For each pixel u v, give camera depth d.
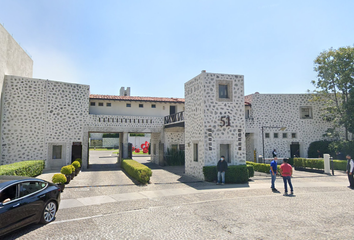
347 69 21.98
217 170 13.68
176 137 25.84
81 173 18.06
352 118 21.08
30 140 18.44
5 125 17.53
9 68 18.34
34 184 6.69
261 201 9.39
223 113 15.45
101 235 6.01
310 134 25.67
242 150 15.59
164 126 24.41
